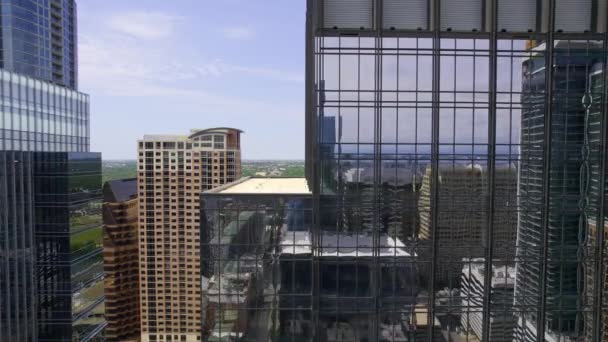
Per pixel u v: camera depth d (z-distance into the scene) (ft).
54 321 156.46
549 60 64.90
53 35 301.43
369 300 66.85
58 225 156.15
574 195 66.49
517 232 66.80
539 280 66.90
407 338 67.10
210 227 66.90
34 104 164.25
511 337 67.26
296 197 66.59
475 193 66.28
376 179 65.98
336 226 66.54
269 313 67.10
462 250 66.69
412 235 66.44
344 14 65.21
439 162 66.03
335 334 67.05
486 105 65.77
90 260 174.09
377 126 65.62
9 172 148.77
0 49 259.19
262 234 66.69
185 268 393.09
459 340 67.05
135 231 388.98
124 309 382.42
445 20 65.36
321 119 65.77
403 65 65.41
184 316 393.50
